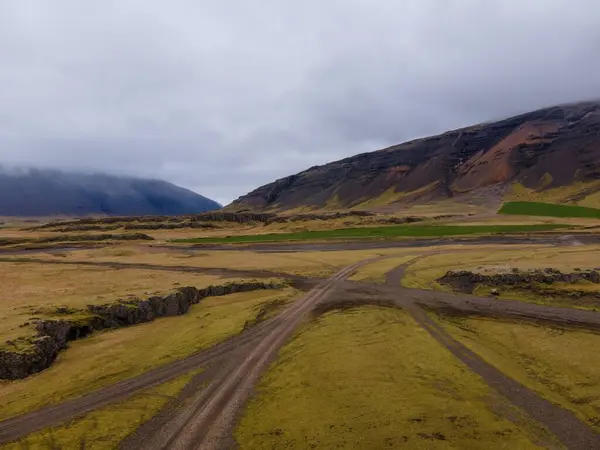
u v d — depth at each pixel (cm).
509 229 12062
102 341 3522
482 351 3103
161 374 2819
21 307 4097
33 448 1927
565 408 2236
